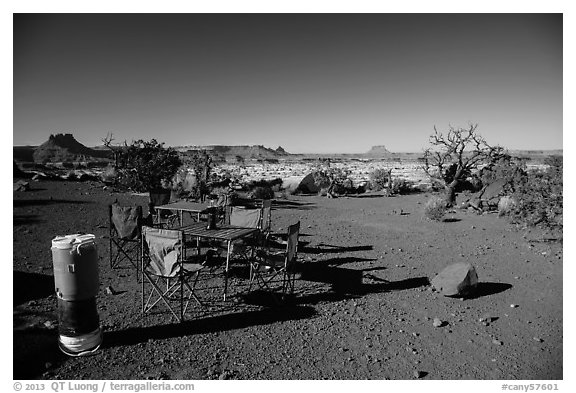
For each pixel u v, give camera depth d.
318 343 4.96
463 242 10.84
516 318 5.91
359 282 7.36
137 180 18.91
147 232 5.29
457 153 18.95
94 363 4.27
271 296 6.43
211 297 6.27
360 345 4.96
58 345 4.54
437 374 4.35
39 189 17.58
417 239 11.20
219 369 4.27
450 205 18.02
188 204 9.57
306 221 13.80
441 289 6.82
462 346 5.02
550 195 11.31
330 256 9.09
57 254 4.30
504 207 15.08
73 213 12.33
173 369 4.22
